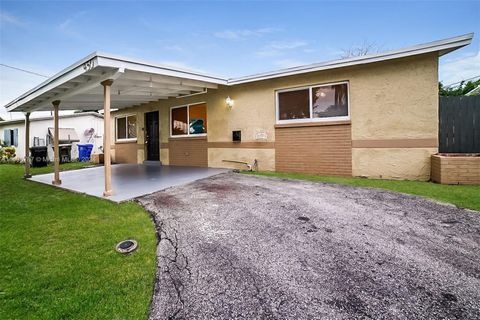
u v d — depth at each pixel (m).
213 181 5.85
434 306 1.70
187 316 1.68
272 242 2.67
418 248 2.48
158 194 4.72
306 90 6.83
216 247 2.60
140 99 9.23
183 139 9.26
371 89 5.95
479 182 4.87
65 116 15.48
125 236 2.93
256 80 7.19
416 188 4.75
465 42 4.83
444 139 6.16
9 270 2.29
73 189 5.48
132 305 1.80
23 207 4.26
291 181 5.71
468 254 2.37
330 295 1.83
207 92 8.46
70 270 2.27
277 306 1.73
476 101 5.95
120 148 12.03
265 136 7.39
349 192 4.59
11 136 15.94
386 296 1.80
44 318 1.69
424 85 5.46
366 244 2.58
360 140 6.12
